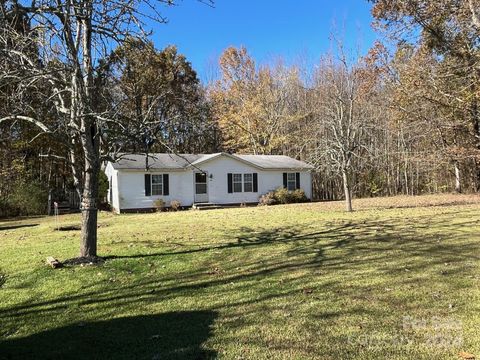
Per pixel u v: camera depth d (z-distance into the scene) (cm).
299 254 853
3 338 450
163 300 566
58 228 1545
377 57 1836
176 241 1077
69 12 737
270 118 3772
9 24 672
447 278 621
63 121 789
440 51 1580
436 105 1683
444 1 1459
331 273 680
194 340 419
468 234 1041
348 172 1917
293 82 3788
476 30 1413
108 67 884
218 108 3850
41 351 411
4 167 2497
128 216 2111
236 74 3884
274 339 412
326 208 2131
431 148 2573
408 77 1675
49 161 2575
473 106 1616
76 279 696
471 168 3086
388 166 3369
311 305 515
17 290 645
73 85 775
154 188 2580
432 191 3394
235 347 397
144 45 831
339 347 387
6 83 728
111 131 848
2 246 1114
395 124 2288
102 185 2689
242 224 1463
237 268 746
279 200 2809
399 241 973
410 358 358
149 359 381
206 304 540
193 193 2680
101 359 387
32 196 2470
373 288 581
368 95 2483
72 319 505
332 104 2194
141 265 789
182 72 3550
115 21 793
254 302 539
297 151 3697
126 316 506
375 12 1611
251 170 2855
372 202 2514
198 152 3819
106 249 966
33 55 766
